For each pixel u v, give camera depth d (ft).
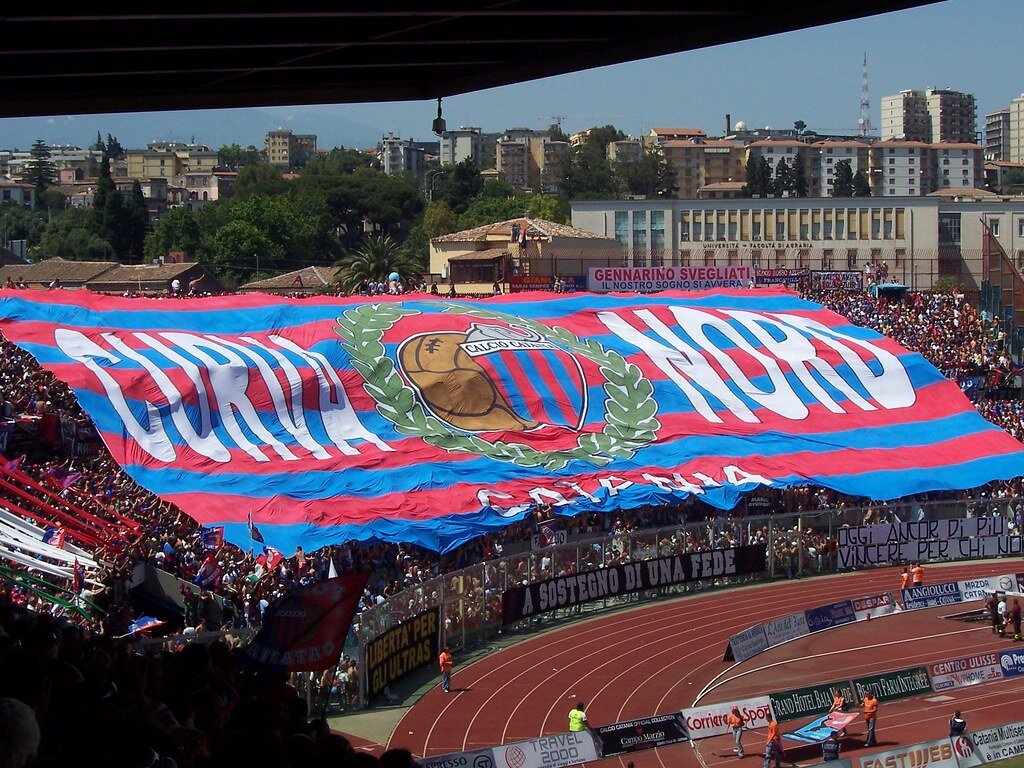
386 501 207.62
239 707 63.16
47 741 43.14
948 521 240.94
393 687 167.84
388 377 240.12
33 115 101.65
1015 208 544.21
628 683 170.60
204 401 218.38
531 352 258.57
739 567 224.33
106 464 212.84
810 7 77.82
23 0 71.72
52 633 65.51
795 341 287.07
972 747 140.46
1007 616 195.21
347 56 92.32
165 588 169.89
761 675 174.40
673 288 348.38
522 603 197.06
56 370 213.05
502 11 77.77
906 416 273.75
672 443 246.88
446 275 456.86
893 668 177.06
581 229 504.84
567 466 231.91
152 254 646.74
